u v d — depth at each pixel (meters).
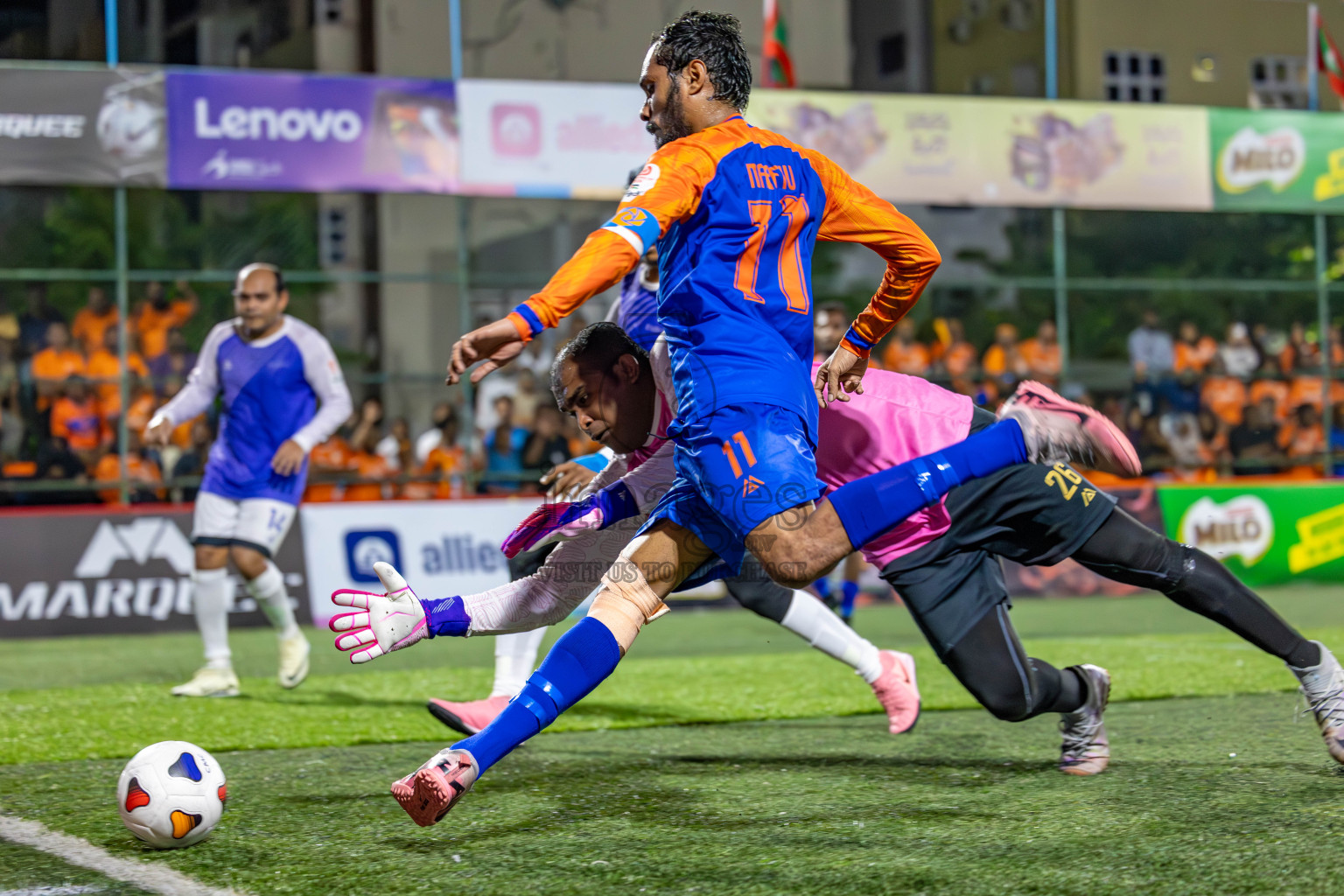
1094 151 12.34
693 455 3.00
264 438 6.24
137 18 16.56
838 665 7.29
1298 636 3.59
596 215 18.48
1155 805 3.37
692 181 2.96
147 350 12.83
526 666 5.03
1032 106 12.20
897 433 3.66
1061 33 16.23
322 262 19.30
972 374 13.74
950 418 3.69
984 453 3.04
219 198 19.08
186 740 4.93
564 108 11.22
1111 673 6.57
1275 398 14.57
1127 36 15.93
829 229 3.32
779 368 3.00
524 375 13.14
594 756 4.41
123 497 11.14
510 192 11.14
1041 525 3.62
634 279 4.58
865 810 3.42
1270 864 2.73
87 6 14.50
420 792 2.87
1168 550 3.59
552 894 2.66
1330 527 12.45
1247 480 14.35
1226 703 5.47
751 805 3.53
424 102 10.95
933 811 3.39
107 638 9.81
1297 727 4.69
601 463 4.05
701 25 3.15
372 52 18.05
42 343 13.34
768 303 3.05
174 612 10.08
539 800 3.64
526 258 18.78
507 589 3.41
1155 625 9.77
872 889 2.64
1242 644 8.15
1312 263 19.36
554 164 11.21
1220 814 3.24
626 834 3.19
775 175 3.08
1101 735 3.90
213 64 17.25
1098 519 3.59
